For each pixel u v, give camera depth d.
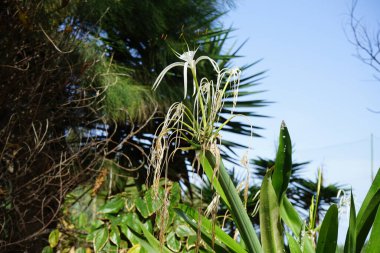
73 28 5.02
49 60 4.61
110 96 5.30
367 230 1.30
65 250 3.19
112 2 5.92
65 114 4.75
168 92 6.19
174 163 6.18
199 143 1.28
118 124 5.97
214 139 1.27
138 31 6.61
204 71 6.73
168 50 6.49
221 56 7.29
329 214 1.24
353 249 1.25
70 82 4.75
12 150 4.23
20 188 3.84
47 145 4.38
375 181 1.30
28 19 4.45
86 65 4.73
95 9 5.40
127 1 6.12
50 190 4.20
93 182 4.46
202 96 1.30
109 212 2.66
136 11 6.38
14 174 4.09
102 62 5.35
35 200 4.15
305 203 6.94
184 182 6.20
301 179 7.04
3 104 4.33
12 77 4.38
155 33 6.51
